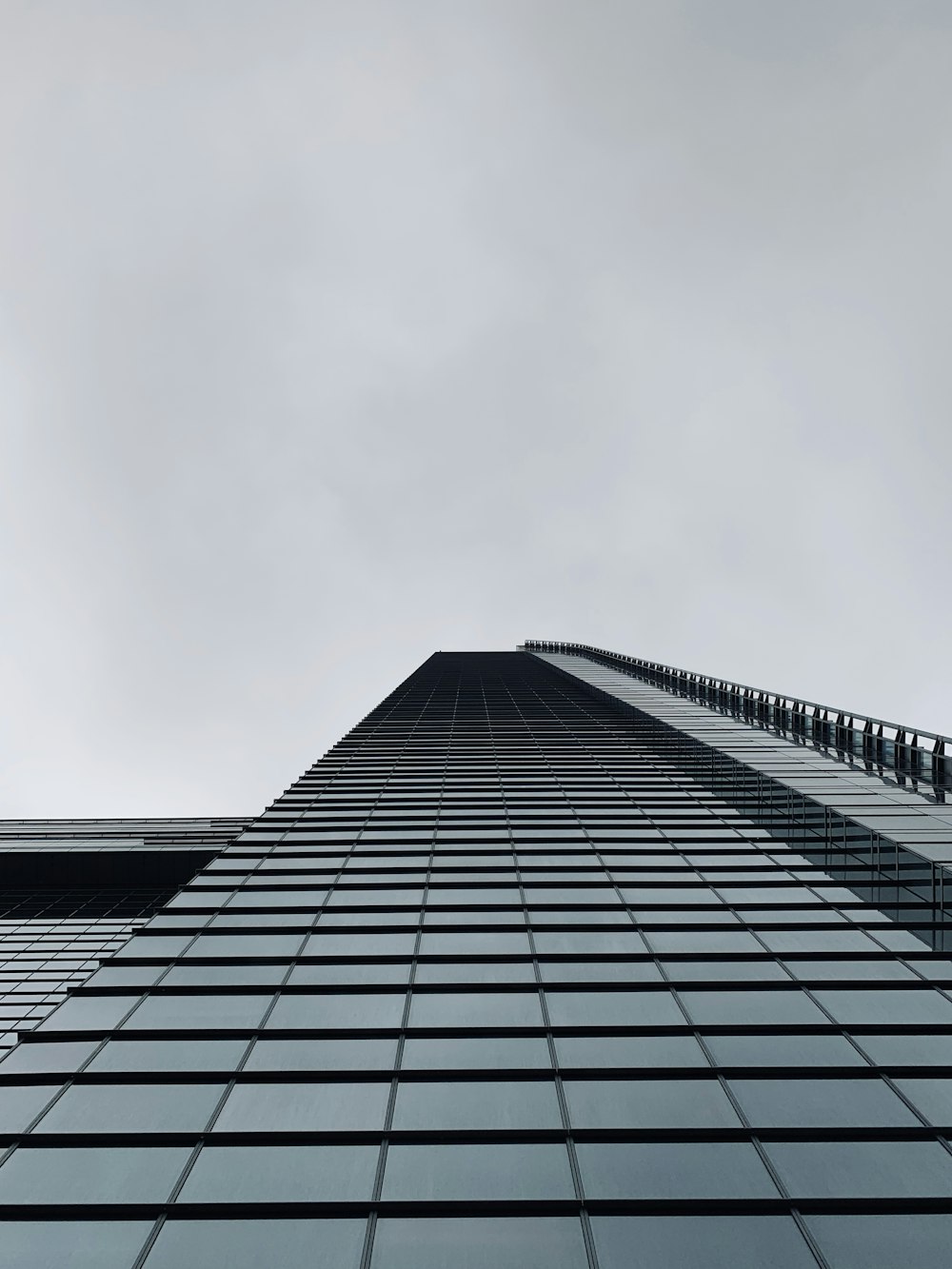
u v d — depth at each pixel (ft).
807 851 81.35
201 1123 36.83
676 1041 43.39
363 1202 32.53
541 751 132.98
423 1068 41.06
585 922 58.29
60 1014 45.98
